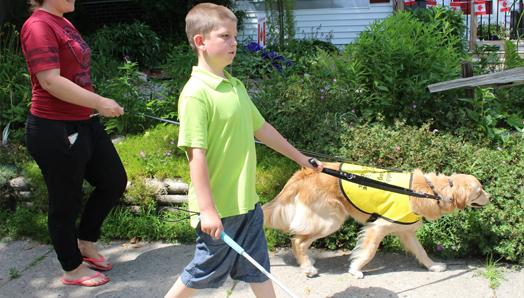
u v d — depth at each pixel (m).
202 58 2.92
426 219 3.94
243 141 2.92
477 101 5.46
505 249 3.97
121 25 11.66
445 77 5.53
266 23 11.45
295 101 5.67
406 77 5.71
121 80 6.55
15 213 4.99
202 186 2.77
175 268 4.19
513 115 5.73
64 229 3.83
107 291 3.88
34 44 3.38
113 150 4.03
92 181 4.05
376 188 3.58
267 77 6.76
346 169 4.01
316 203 3.89
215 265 2.97
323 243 4.44
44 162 3.64
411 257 4.25
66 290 3.92
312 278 3.95
